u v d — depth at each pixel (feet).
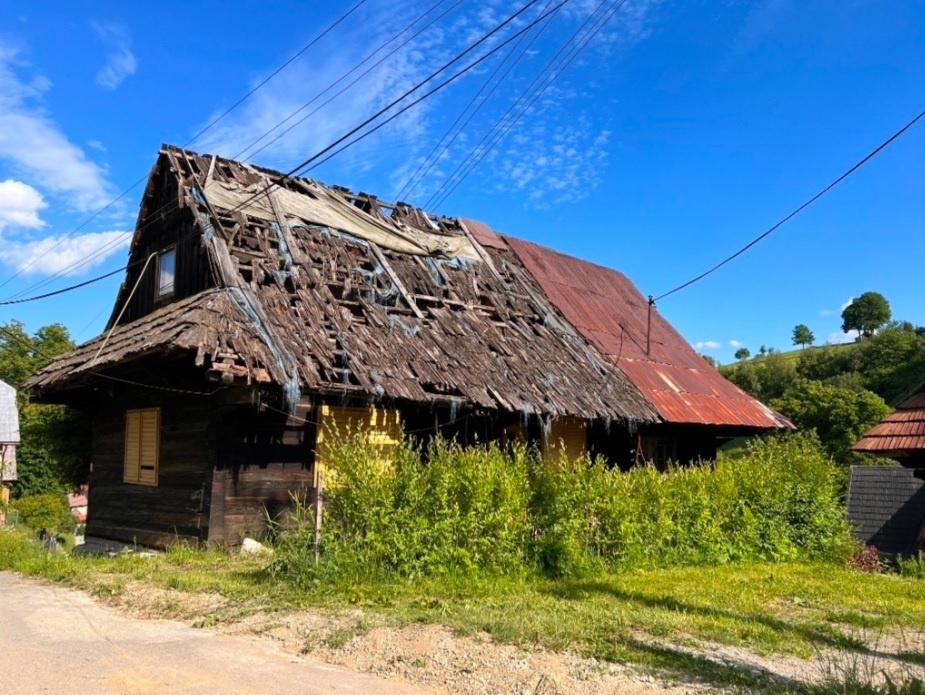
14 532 41.86
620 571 32.91
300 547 26.27
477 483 28.89
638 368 56.54
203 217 42.09
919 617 27.22
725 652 20.03
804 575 36.58
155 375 38.42
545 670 17.15
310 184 52.39
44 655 18.21
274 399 35.27
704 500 38.52
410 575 26.27
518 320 53.67
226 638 19.90
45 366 51.03
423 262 52.29
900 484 75.92
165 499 39.58
